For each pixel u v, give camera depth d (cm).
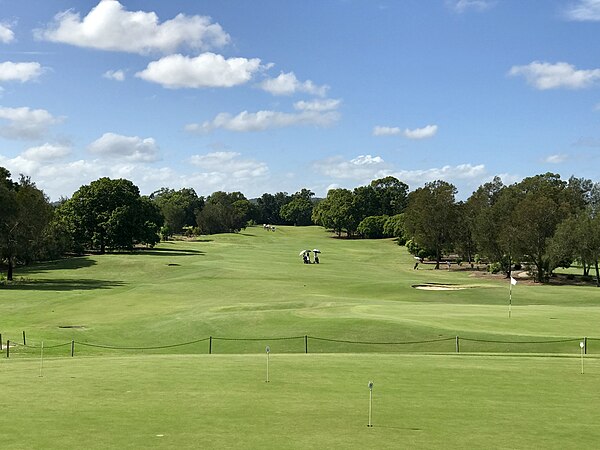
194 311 4859
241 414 1529
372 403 1662
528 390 1853
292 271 8931
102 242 12100
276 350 3362
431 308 4525
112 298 6012
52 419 1471
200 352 3412
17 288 6894
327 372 2144
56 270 9200
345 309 4475
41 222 8019
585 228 7838
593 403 1684
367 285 6856
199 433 1351
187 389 1842
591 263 8188
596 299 5828
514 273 9775
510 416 1534
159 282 7638
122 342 3797
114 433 1347
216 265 9494
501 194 10631
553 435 1366
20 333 3997
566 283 8475
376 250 15562
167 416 1505
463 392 1817
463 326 3528
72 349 3238
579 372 2164
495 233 9431
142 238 12619
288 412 1555
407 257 13612
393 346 3250
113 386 1888
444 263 12425
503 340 3156
